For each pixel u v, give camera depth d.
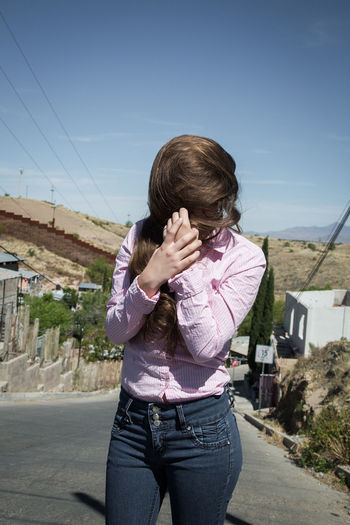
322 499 5.54
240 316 1.62
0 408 11.71
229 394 1.74
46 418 10.23
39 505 3.58
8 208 142.25
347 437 7.56
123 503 1.61
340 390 11.53
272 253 140.75
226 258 1.65
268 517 4.25
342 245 156.50
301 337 27.28
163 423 1.59
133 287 1.55
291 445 10.21
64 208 167.38
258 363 29.69
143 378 1.63
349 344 14.58
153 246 1.67
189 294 1.52
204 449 1.58
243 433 12.76
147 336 1.59
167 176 1.61
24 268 58.16
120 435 1.67
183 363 1.60
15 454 5.55
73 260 64.81
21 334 17.12
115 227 172.50
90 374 23.73
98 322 34.62
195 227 1.60
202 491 1.58
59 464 5.18
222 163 1.62
